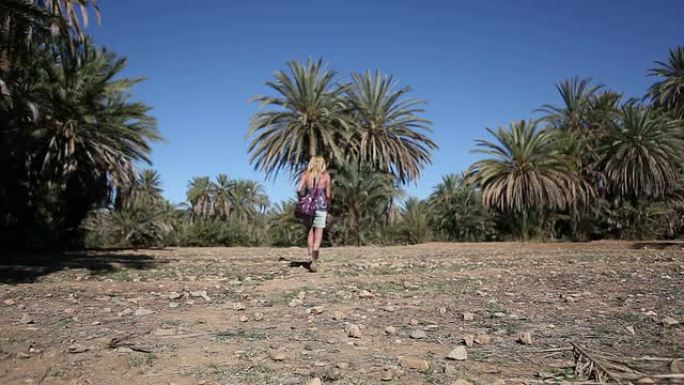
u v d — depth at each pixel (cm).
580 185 2711
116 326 340
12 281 600
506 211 2670
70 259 1002
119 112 1850
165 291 516
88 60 1739
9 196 1295
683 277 597
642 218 2603
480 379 222
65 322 355
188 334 315
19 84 1022
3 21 686
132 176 1952
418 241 2575
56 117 1655
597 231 2722
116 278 636
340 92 2669
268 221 3259
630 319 346
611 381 216
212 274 680
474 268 738
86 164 1888
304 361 253
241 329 329
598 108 3088
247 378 226
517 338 296
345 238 2362
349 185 2341
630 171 2612
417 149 2850
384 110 2770
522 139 2594
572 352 263
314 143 2514
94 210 2169
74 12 982
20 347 278
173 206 3603
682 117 3391
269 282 584
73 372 237
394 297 467
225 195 4622
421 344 288
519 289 512
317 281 589
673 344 274
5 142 1164
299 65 2598
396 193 2455
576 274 646
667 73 3506
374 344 288
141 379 227
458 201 2723
